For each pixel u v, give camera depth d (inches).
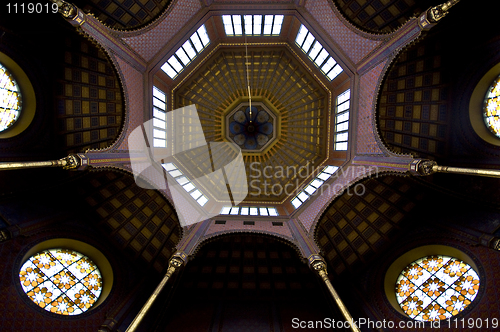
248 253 682.8
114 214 650.8
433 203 614.9
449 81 588.1
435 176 604.4
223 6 626.8
